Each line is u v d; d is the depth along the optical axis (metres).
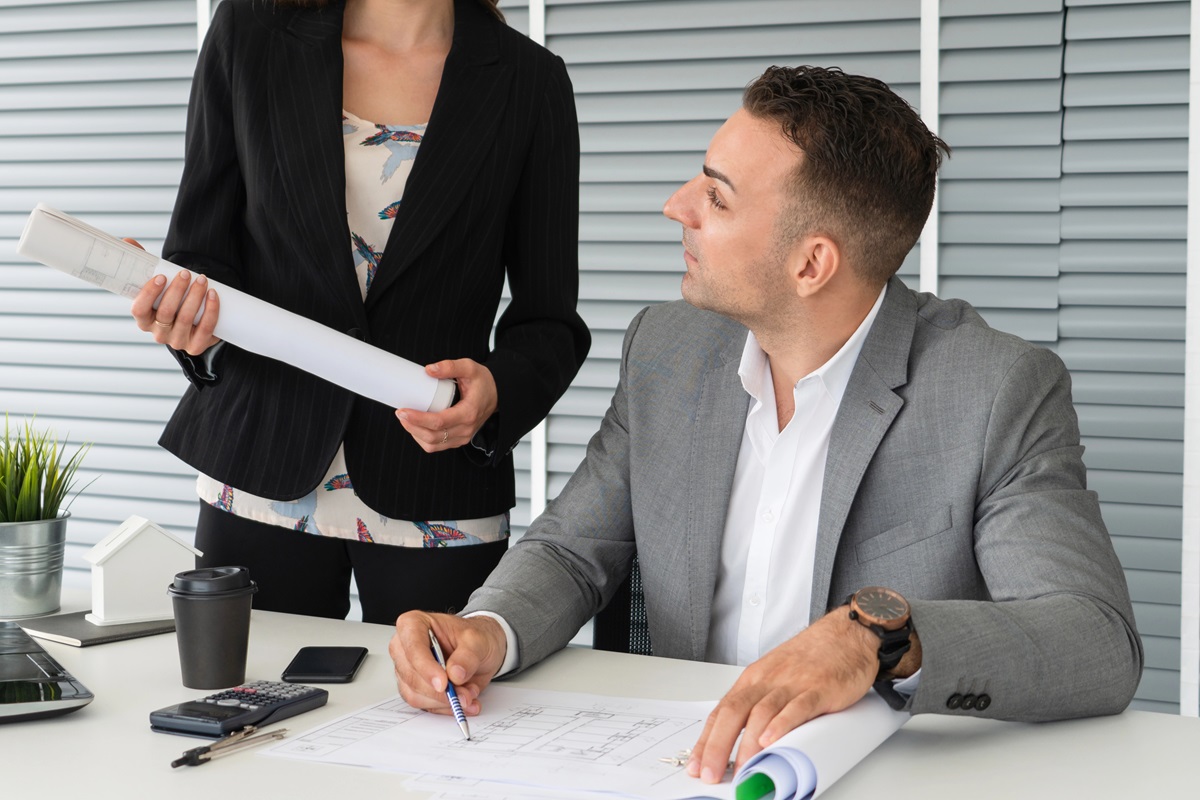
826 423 1.41
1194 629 2.21
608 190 2.72
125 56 3.02
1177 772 0.98
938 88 2.48
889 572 1.34
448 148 1.60
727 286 1.36
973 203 2.50
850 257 1.33
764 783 0.93
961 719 1.11
